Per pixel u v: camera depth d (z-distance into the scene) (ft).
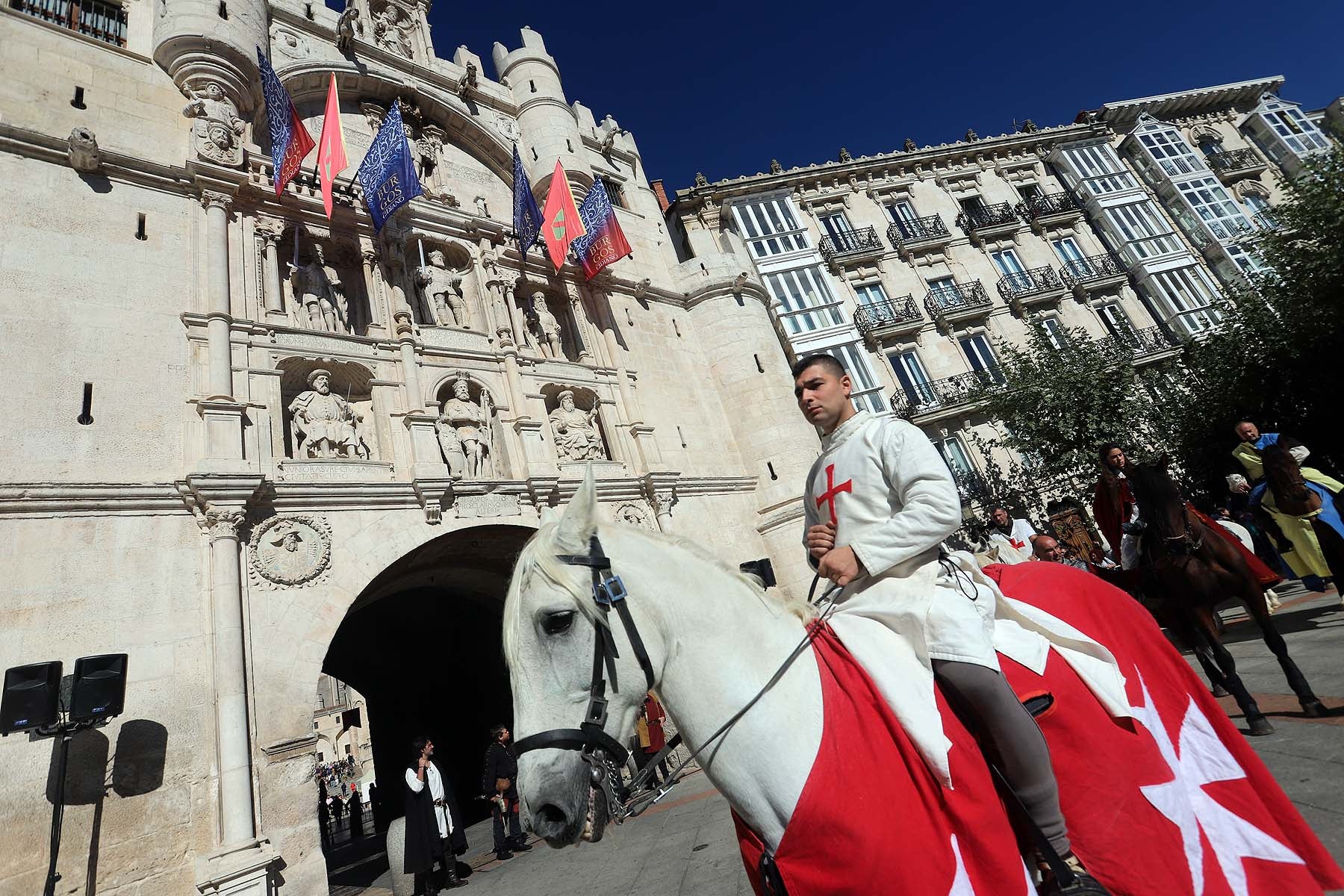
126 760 26.14
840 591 8.18
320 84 53.98
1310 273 61.52
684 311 71.36
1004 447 78.07
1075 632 8.05
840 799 6.20
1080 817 6.98
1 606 25.72
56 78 37.65
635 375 60.70
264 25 48.16
